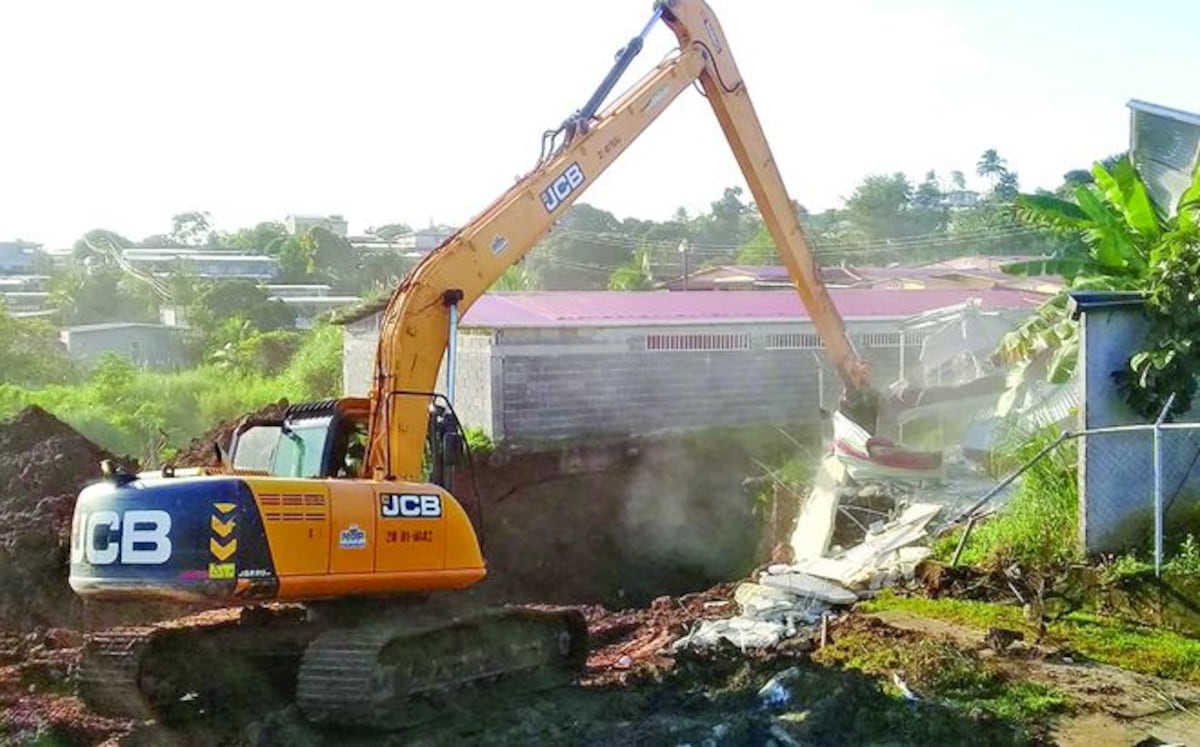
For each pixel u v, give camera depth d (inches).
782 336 1003.9
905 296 1175.6
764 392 994.1
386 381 419.2
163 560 343.9
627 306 995.3
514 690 405.7
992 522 533.3
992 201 3105.3
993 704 353.1
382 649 362.0
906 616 463.5
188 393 1323.8
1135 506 475.2
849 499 689.0
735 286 1723.7
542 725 358.6
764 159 647.1
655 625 528.1
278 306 2297.0
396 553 378.0
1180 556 441.4
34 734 361.7
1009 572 477.7
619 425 928.3
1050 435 568.7
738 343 983.0
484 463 856.3
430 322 437.7
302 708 359.3
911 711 339.6
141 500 350.9
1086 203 629.9
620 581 864.3
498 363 882.1
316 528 359.3
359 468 426.9
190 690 386.6
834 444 733.9
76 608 577.0
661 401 948.0
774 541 792.9
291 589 352.2
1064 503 496.7
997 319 911.0
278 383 1362.0
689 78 590.9
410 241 4849.9
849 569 533.6
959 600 477.7
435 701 383.2
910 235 3193.9
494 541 844.6
